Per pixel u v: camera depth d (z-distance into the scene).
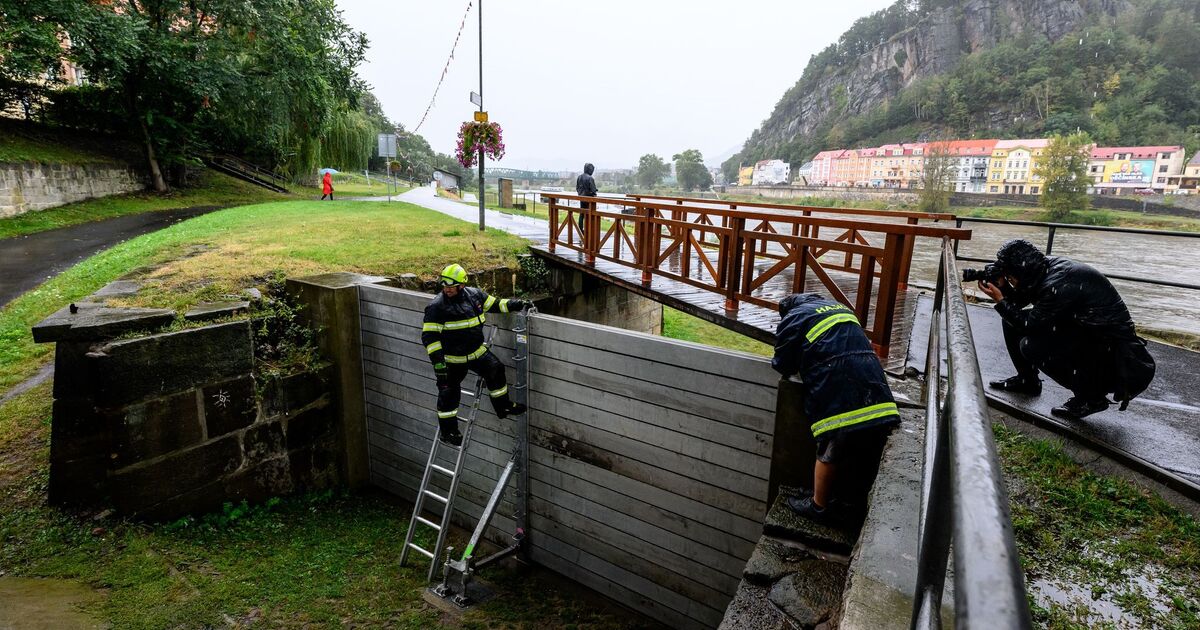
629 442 5.11
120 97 23.42
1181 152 86.12
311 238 10.69
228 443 5.86
